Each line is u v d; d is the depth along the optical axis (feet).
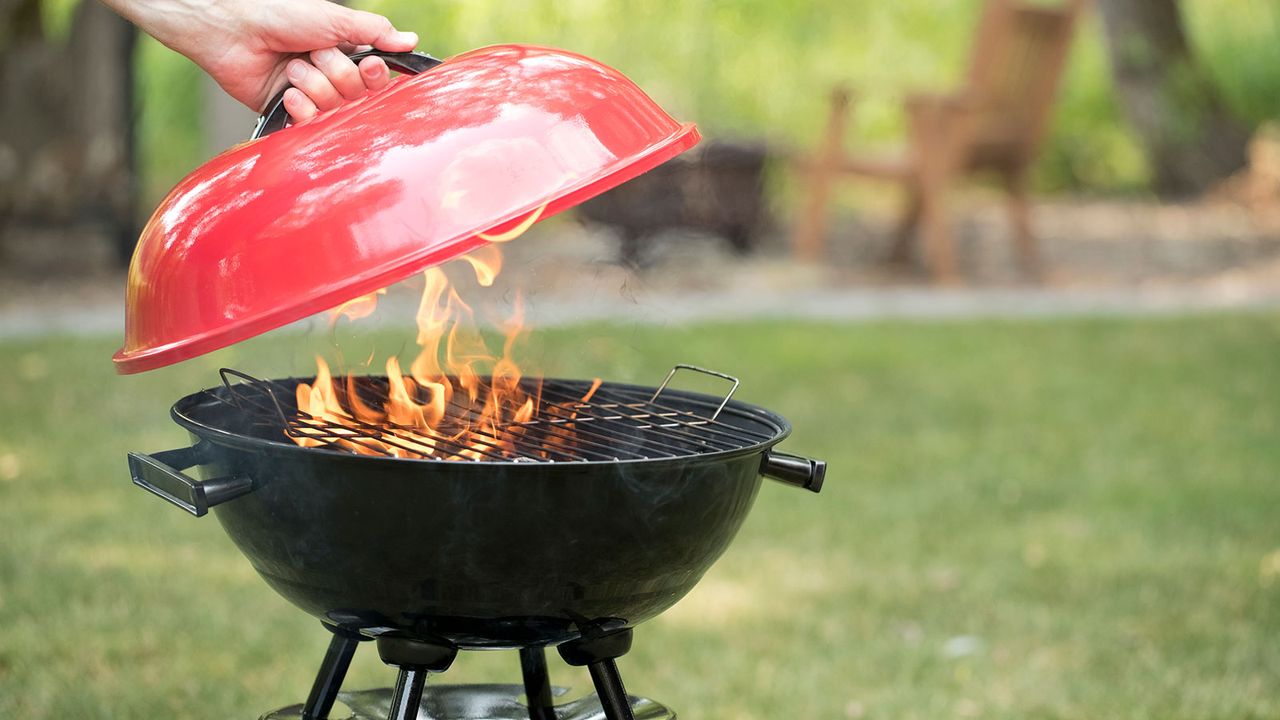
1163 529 12.44
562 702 6.52
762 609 10.59
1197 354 20.49
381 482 4.60
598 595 4.97
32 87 24.66
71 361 18.12
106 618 9.75
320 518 4.76
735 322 22.62
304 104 5.56
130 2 5.65
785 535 12.37
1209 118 37.78
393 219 4.67
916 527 12.58
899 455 15.02
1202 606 10.49
